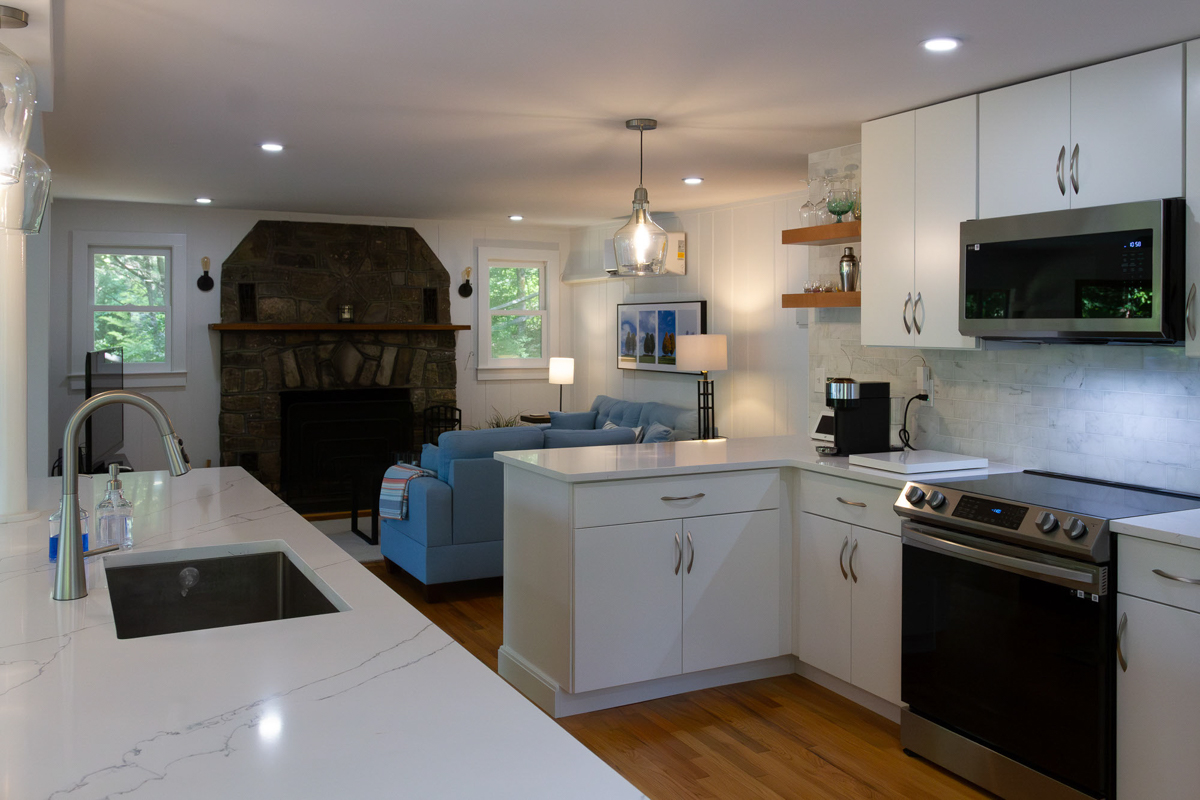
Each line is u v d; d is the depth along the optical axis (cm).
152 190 626
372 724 122
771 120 389
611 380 823
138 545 229
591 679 327
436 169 527
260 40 287
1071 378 330
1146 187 278
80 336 700
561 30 275
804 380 592
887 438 375
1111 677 246
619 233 381
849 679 341
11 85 159
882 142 376
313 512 761
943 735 293
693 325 694
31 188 182
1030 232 299
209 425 750
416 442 811
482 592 509
